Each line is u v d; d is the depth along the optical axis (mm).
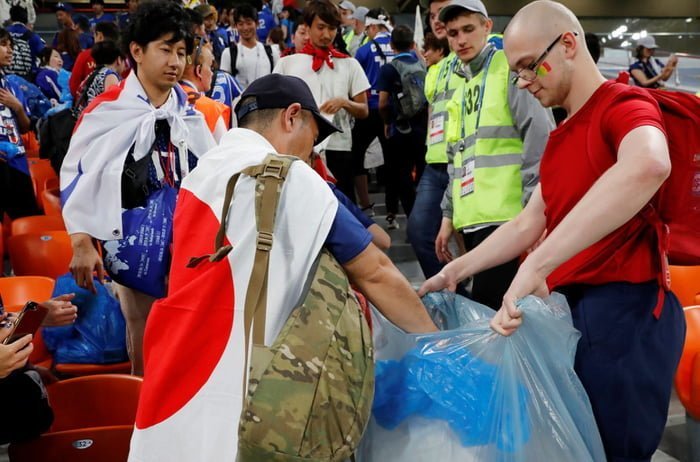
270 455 1464
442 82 3969
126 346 3096
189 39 2812
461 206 3166
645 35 9773
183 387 1551
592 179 1669
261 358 1479
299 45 5234
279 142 1745
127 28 2768
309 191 1570
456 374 1608
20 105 5125
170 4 2750
